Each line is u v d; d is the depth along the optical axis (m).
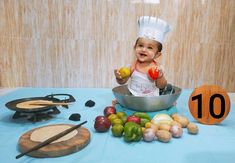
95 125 0.57
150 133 0.52
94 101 0.86
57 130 0.54
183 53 1.02
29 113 0.63
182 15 0.98
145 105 0.64
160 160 0.44
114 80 1.08
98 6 1.00
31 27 1.03
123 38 1.03
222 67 1.03
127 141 0.52
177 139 0.54
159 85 0.69
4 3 1.01
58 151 0.45
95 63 1.06
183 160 0.44
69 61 1.07
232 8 0.96
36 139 0.49
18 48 1.06
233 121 0.66
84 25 1.02
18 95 0.94
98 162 0.43
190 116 0.70
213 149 0.49
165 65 1.04
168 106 0.68
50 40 1.04
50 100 0.71
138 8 0.99
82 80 1.09
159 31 0.67
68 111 0.74
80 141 0.48
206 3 0.97
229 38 1.00
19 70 1.09
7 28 1.04
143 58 0.68
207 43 1.01
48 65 1.08
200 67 1.04
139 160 0.44
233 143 0.52
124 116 0.60
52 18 1.02
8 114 0.70
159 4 0.98
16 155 0.46
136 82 0.70
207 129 0.60
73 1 1.00
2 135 0.55
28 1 1.00
